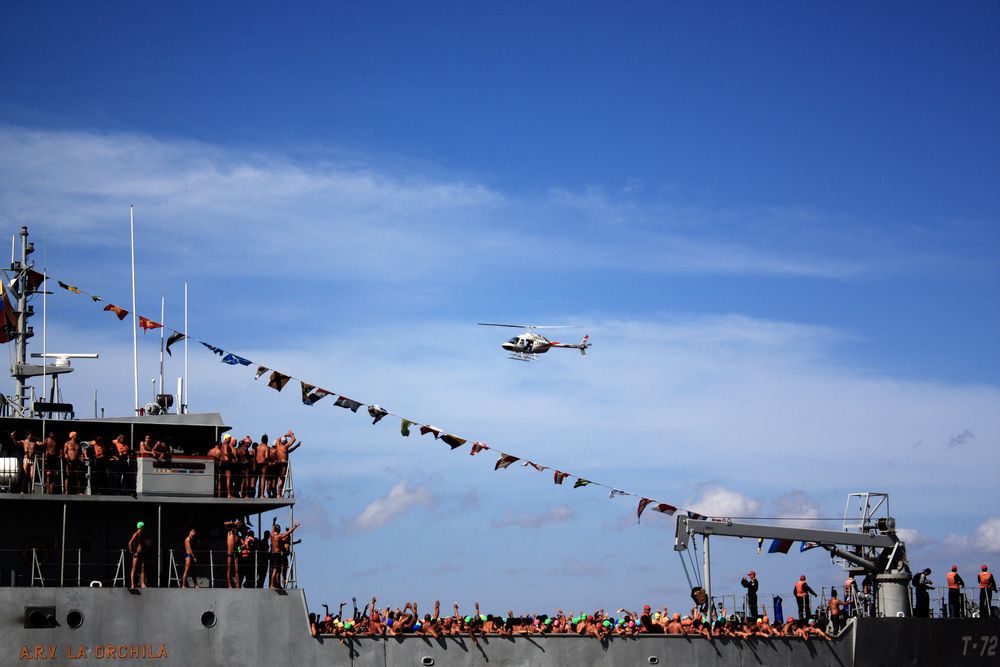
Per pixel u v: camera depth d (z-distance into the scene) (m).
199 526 39.50
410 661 39.31
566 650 41.75
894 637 48.28
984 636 50.91
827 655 46.84
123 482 38.22
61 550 37.28
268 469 39.25
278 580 38.22
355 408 41.03
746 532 47.62
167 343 40.00
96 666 34.94
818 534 48.69
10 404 39.62
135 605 35.69
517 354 100.50
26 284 40.44
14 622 34.28
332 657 38.09
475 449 42.75
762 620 46.41
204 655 36.28
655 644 43.34
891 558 49.91
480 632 40.56
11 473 35.78
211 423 39.94
